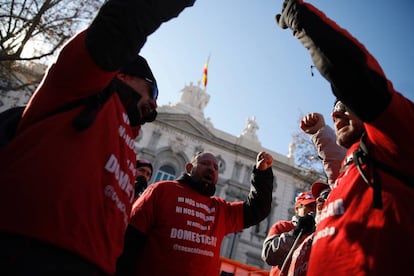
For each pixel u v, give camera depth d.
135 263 2.79
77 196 1.37
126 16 1.42
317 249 1.68
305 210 3.98
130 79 2.12
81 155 1.46
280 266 3.34
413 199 1.47
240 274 7.80
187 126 26.39
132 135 1.94
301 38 1.57
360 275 1.40
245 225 3.50
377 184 1.51
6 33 12.45
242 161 26.86
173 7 1.61
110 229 1.52
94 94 1.58
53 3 12.35
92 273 1.40
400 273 1.34
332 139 2.77
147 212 2.95
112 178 1.57
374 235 1.45
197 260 2.87
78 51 1.42
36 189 1.29
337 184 1.87
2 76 14.07
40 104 1.52
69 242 1.29
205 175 3.41
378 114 1.41
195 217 3.08
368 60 1.44
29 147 1.40
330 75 1.46
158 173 23.92
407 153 1.45
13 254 1.19
